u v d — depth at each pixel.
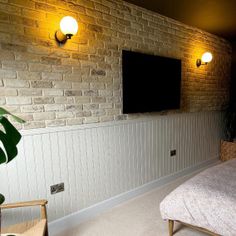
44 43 1.90
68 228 2.12
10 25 1.71
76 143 2.18
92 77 2.24
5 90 1.74
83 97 2.19
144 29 2.63
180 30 3.11
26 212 1.90
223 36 3.89
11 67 1.75
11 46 1.73
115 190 2.55
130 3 2.46
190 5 2.50
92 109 2.27
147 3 2.46
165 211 1.80
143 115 2.79
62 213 2.12
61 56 2.01
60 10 1.96
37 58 1.87
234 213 1.47
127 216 2.30
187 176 3.46
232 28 3.40
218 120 4.16
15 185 1.83
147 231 2.03
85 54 2.16
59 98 2.03
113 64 2.39
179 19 2.98
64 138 2.09
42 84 1.92
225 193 1.60
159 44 2.83
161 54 2.87
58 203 2.09
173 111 3.20
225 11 2.67
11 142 1.17
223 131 4.33
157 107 2.81
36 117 1.91
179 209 1.71
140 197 2.75
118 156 2.55
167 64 2.86
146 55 2.60
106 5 2.27
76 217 2.20
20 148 1.84
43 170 1.98
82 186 2.25
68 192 2.15
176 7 2.57
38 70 1.88
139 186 2.82
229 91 4.37
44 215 1.50
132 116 2.66
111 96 2.42
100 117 2.35
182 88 3.27
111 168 2.49
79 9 2.08
